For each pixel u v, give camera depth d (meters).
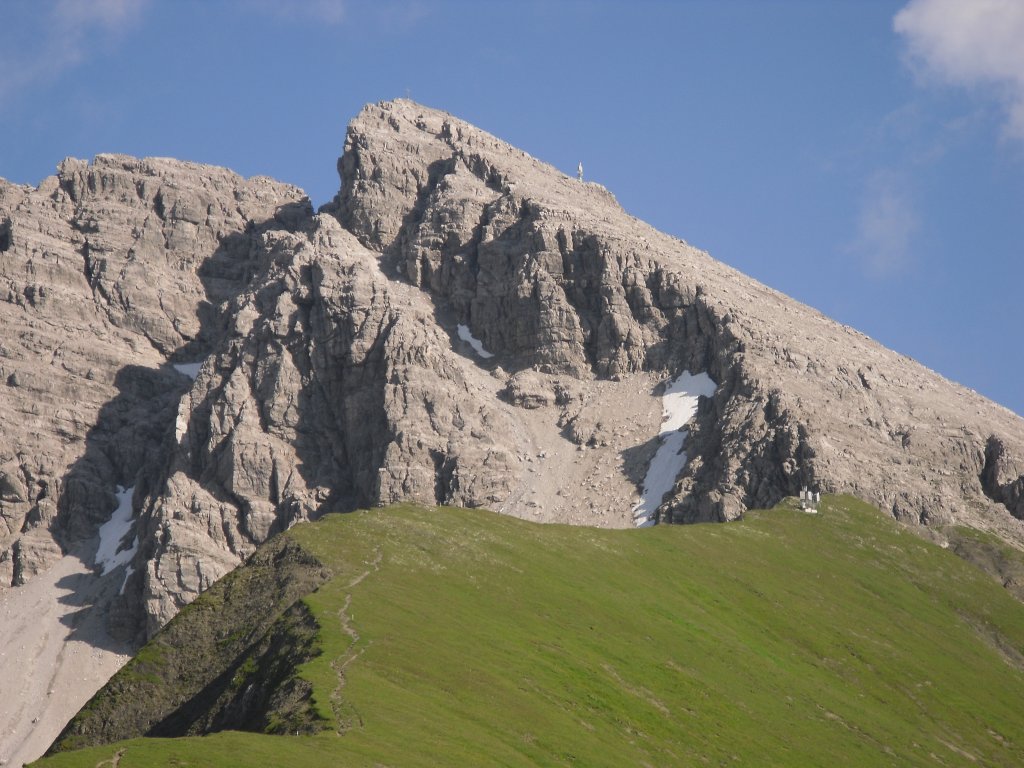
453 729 170.38
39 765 140.00
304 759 147.25
